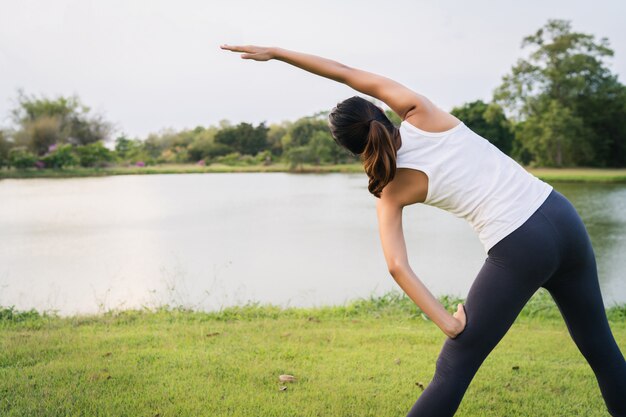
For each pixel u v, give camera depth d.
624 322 3.94
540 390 2.47
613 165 35.78
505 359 2.89
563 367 2.77
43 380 2.48
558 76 33.62
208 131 42.88
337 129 1.66
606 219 10.98
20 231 9.57
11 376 2.53
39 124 34.38
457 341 1.62
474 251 7.56
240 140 41.72
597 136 34.59
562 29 34.22
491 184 1.61
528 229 1.56
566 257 1.61
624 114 35.16
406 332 3.41
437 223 10.38
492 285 1.59
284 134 41.94
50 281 5.83
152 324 3.66
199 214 12.07
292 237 8.84
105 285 5.65
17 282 5.78
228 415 2.16
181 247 7.96
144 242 8.42
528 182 1.62
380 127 1.59
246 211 12.59
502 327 1.61
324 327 3.58
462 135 1.65
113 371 2.60
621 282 5.68
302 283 5.73
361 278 5.95
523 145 35.31
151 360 2.78
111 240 8.61
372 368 2.71
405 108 1.70
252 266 6.61
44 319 3.83
